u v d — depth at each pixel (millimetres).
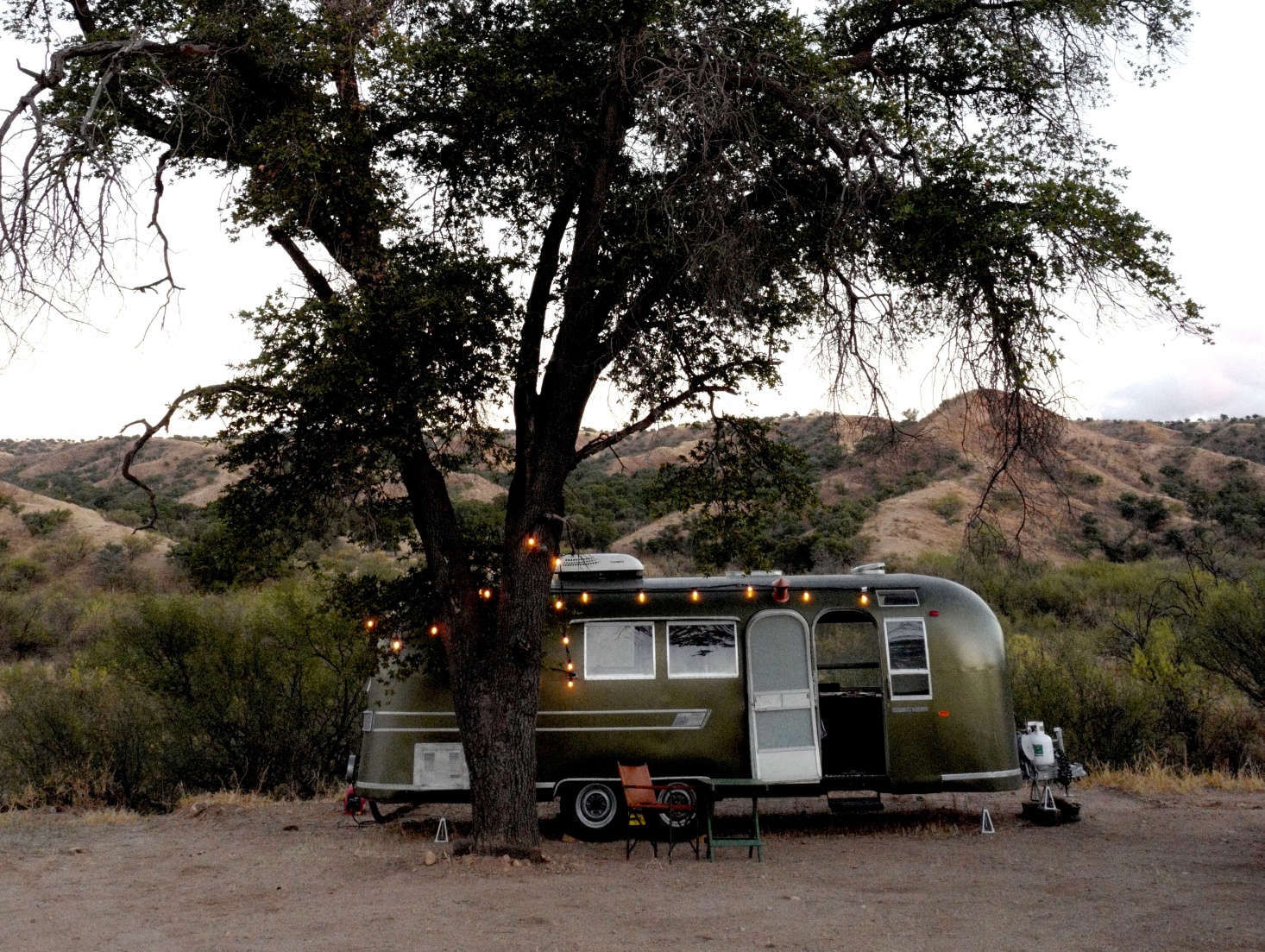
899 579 10656
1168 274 7852
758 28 8742
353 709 13656
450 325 8141
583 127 9172
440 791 10094
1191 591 21031
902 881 7918
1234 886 7457
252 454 8531
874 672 14078
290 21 8289
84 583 43844
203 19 8234
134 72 7828
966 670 10297
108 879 8516
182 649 13547
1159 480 61938
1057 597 26969
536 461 9039
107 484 84250
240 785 12969
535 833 8859
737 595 10461
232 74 8742
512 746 8805
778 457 10047
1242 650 13938
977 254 8117
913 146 8531
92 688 14008
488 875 8125
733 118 8195
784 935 6348
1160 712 14062
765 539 11398
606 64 8961
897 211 8172
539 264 9359
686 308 9164
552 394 9156
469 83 8820
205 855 9477
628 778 9094
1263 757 13500
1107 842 9312
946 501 44562
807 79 8492
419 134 9195
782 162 8984
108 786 12602
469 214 9625
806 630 10281
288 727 13391
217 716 13258
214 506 8750
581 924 6617
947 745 10117
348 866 8797
